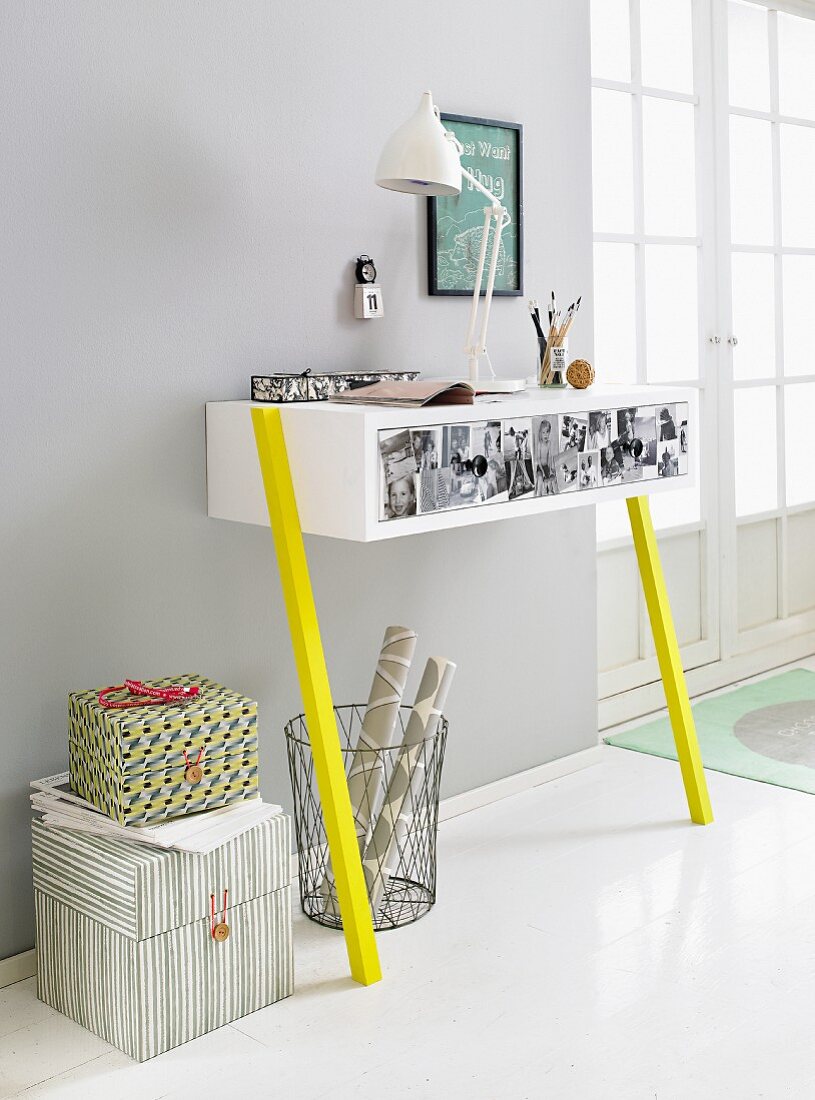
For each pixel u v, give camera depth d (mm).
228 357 2441
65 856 2045
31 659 2191
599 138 3514
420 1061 1909
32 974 2232
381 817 2436
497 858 2682
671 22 3713
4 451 2121
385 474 2113
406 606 2836
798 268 4305
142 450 2322
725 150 3900
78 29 2152
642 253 3646
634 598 3770
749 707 3801
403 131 2420
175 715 2010
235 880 2018
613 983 2131
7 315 2102
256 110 2438
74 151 2166
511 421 2330
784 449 4305
